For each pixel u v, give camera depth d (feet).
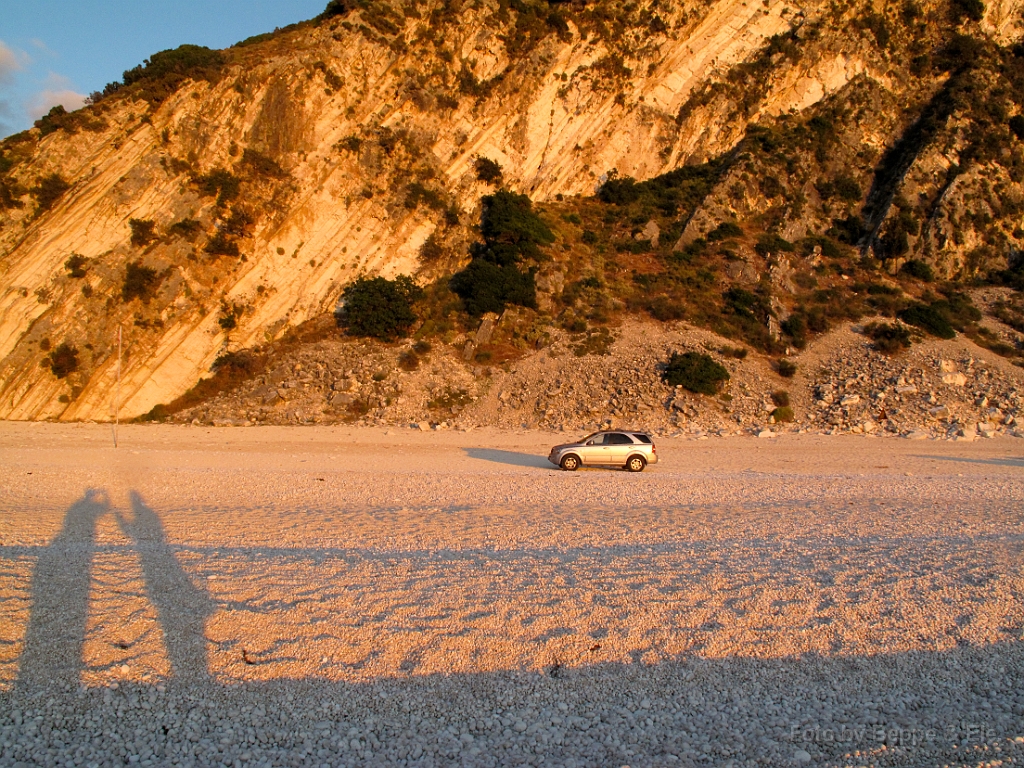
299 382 118.32
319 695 20.33
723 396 105.50
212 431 99.86
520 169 168.14
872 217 161.89
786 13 193.36
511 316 130.52
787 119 185.47
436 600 26.40
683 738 18.80
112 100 149.07
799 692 20.85
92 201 136.05
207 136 142.82
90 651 22.34
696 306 131.54
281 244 141.28
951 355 112.47
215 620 24.54
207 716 19.40
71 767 17.35
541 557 32.14
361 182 149.18
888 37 191.93
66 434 96.73
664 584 28.07
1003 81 180.34
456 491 52.11
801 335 124.36
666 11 185.37
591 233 156.04
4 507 45.85
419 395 112.88
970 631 24.11
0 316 126.93
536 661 22.09
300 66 149.89
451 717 19.56
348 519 41.60
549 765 17.71
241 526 39.52
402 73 157.79
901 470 65.67
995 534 37.14
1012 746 18.45
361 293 132.87
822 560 31.45
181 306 131.34
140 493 51.34
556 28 175.01
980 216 153.69
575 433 94.12
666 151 182.29
